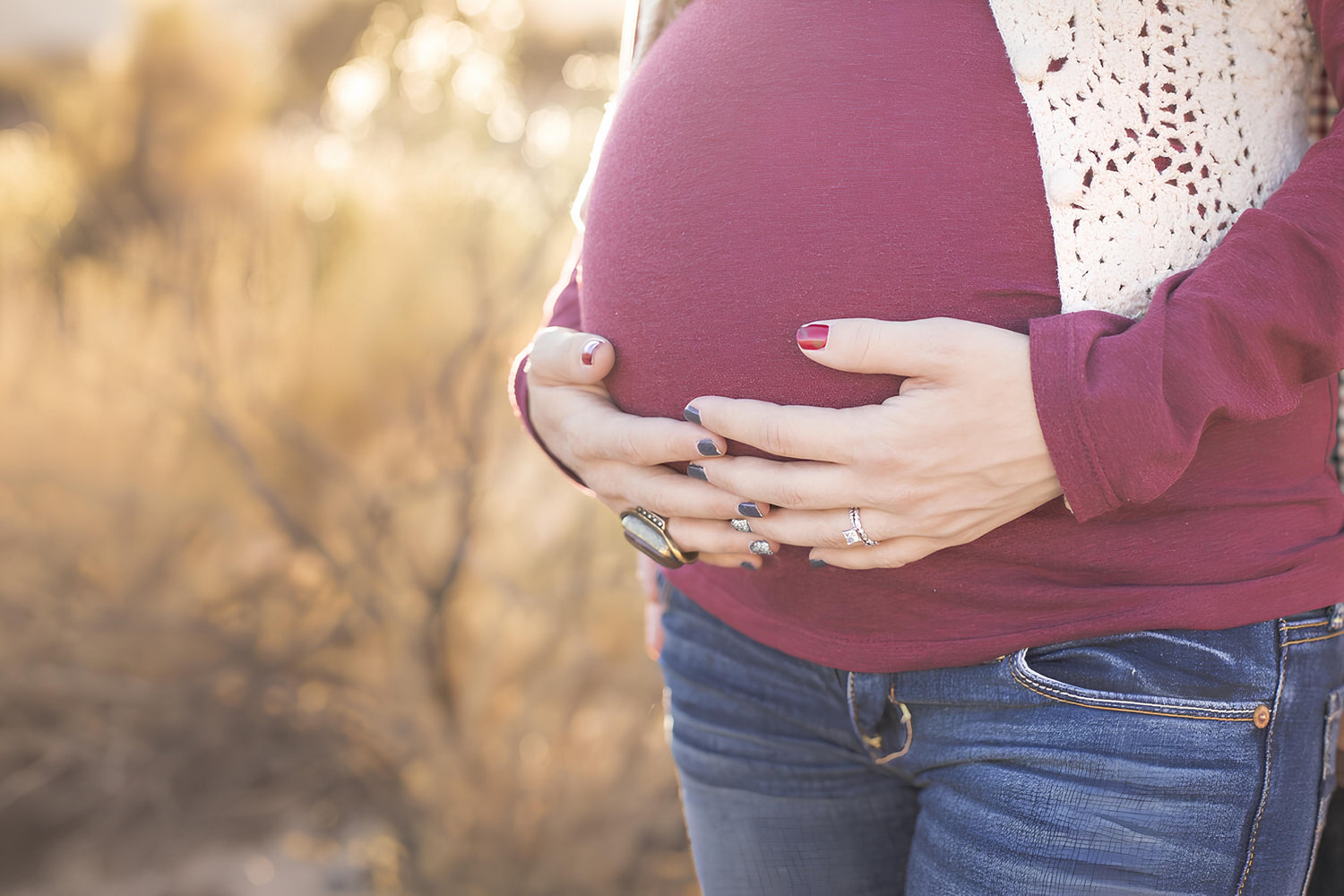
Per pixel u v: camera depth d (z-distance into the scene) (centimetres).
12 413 349
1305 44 88
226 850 317
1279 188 81
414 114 370
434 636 307
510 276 314
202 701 323
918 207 84
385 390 348
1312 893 116
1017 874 85
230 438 329
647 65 107
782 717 104
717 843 111
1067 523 83
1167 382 74
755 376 90
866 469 80
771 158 89
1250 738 81
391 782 309
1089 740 83
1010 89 84
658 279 96
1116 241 82
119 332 358
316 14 648
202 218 392
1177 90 83
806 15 91
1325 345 75
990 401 76
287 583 335
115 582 341
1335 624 84
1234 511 82
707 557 96
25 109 618
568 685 302
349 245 368
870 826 105
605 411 99
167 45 523
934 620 90
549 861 296
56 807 324
